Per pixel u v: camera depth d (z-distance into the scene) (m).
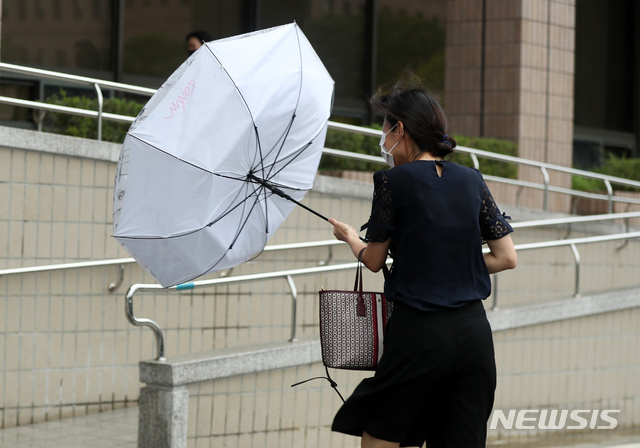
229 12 23.48
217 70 7.41
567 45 23.88
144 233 7.25
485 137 23.41
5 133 12.46
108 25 21.22
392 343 6.87
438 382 6.81
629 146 31.28
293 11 24.56
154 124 7.14
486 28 23.39
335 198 15.75
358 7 25.89
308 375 11.52
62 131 16.44
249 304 14.63
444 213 6.82
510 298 17.69
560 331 14.09
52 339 12.81
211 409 10.52
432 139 7.08
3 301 12.40
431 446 7.21
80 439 11.69
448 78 23.98
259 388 11.00
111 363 13.40
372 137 19.92
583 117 30.20
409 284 6.82
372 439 7.04
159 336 10.24
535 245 14.21
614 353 14.78
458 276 6.84
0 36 19.39
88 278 13.16
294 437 11.36
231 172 7.36
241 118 7.34
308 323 15.28
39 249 12.88
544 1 23.39
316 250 15.45
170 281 7.72
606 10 30.81
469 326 6.81
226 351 10.89
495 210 7.15
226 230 7.56
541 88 23.33
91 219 13.38
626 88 31.34
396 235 6.92
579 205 23.78
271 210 7.91
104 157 13.46
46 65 20.22
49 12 20.28
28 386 12.59
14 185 12.64
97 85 14.11
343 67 25.61
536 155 23.20
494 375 7.01
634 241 19.84
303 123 7.89
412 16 26.97
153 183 7.16
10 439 11.66
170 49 22.41
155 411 10.03
